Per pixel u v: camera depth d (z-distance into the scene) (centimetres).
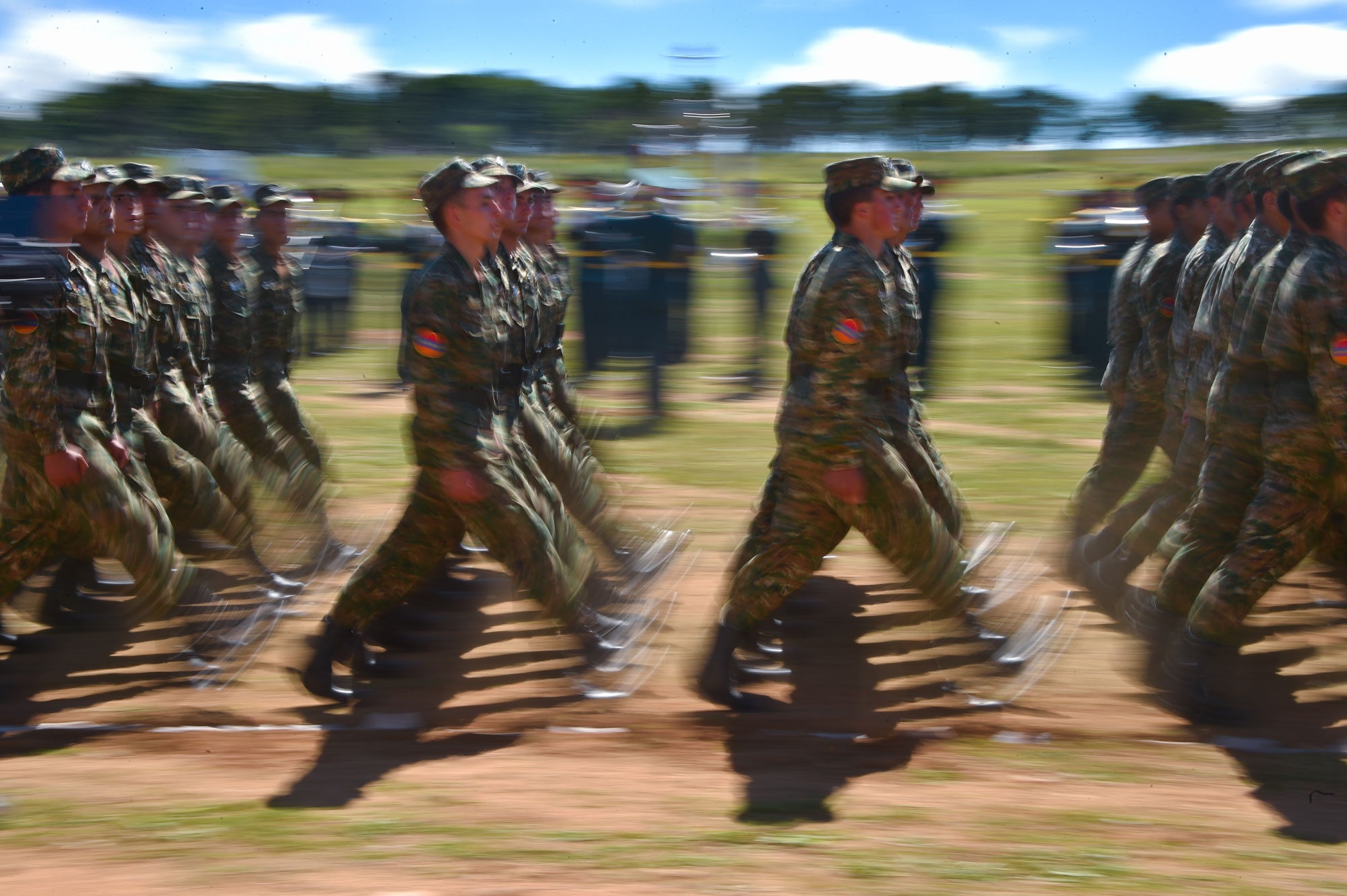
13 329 443
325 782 410
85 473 464
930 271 1230
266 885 333
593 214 1325
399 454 959
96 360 474
